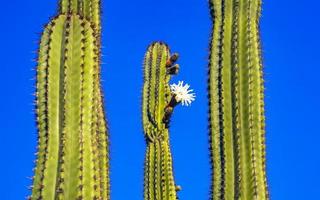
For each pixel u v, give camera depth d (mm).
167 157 8094
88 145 4699
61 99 4812
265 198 5691
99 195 4648
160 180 7973
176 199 8141
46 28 4992
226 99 5906
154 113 8367
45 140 4750
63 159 4613
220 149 5840
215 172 5832
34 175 4691
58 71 4895
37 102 4863
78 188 4551
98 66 5270
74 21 4980
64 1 5883
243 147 5770
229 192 5715
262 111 5871
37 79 4902
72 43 4918
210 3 6223
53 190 4609
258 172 5707
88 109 4816
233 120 5855
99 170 4848
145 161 8203
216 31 6113
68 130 4711
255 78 5906
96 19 5859
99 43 5637
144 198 8086
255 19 6098
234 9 6109
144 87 8602
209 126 5941
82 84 4848
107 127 5574
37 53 4949
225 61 5980
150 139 8258
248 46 5969
